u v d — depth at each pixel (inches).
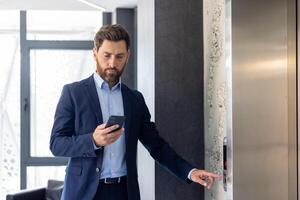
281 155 64.9
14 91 220.8
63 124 74.2
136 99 80.4
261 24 64.7
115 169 74.9
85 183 72.4
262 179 64.8
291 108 64.7
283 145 64.9
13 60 220.8
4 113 220.1
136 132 79.0
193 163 88.5
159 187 87.0
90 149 69.7
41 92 222.2
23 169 219.5
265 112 64.9
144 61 101.1
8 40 220.5
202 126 88.8
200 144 88.8
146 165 98.0
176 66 88.2
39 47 220.4
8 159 221.0
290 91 64.7
